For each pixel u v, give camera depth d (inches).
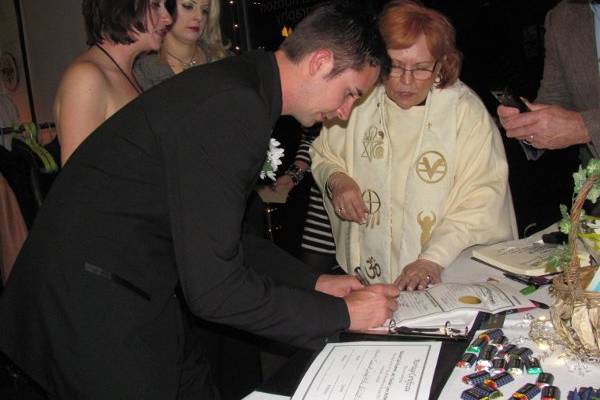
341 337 46.1
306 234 89.4
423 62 61.5
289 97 44.1
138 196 42.1
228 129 38.5
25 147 79.3
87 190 42.8
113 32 64.7
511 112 63.0
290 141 122.3
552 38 76.3
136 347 43.2
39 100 207.2
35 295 43.6
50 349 43.3
